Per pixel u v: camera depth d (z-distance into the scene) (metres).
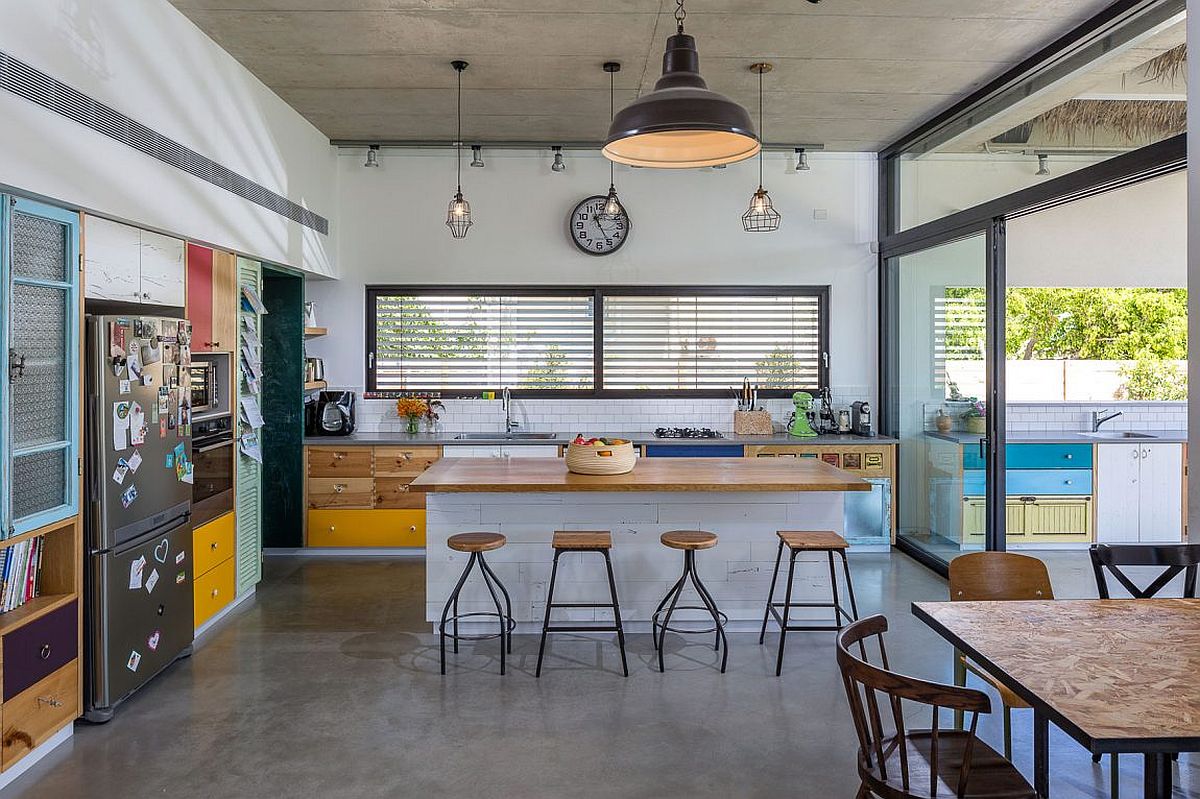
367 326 6.96
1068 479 6.49
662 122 2.95
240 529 5.15
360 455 6.40
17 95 2.90
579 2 4.03
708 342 7.05
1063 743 3.33
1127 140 3.93
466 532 4.57
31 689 3.10
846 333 7.09
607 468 4.49
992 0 4.00
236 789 2.94
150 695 3.78
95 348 3.41
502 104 5.70
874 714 2.10
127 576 3.60
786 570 4.64
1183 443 6.48
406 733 3.38
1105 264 6.39
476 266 6.92
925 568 6.04
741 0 4.01
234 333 4.98
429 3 4.05
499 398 6.99
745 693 3.79
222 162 4.63
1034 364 7.83
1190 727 1.73
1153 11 3.76
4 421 2.91
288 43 4.57
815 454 6.47
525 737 3.35
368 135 6.51
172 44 4.05
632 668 4.10
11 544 2.97
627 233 6.95
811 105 5.72
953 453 5.79
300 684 3.90
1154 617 2.50
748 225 6.97
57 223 3.25
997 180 5.17
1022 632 2.35
